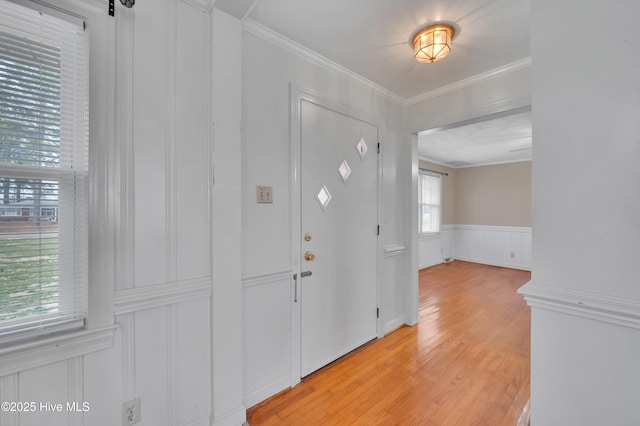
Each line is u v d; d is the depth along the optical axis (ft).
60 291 3.59
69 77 3.60
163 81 4.39
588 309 2.91
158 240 4.34
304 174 6.63
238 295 5.12
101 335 3.76
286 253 6.29
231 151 5.01
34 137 3.39
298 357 6.53
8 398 3.21
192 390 4.69
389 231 9.36
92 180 3.70
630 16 2.70
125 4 3.94
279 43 6.10
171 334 4.48
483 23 5.65
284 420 5.38
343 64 7.27
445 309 11.45
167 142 4.43
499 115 7.85
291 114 6.31
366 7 5.22
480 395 6.09
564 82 3.07
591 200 2.92
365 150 8.29
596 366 2.89
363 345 8.31
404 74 7.83
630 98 2.70
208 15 4.88
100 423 3.84
